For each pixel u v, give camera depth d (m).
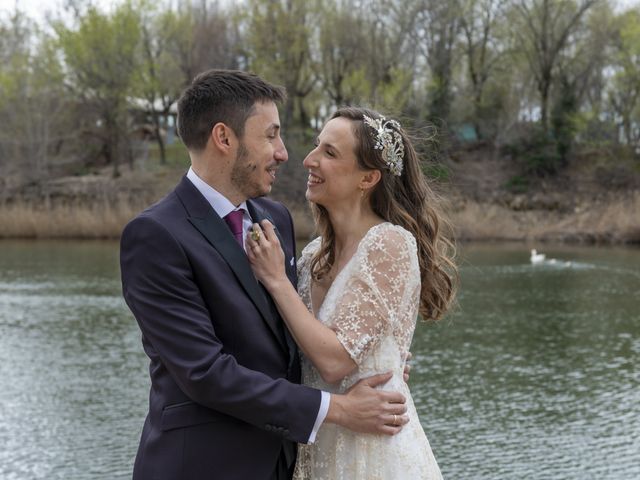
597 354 13.95
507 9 46.47
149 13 46.22
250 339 2.67
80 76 44.53
